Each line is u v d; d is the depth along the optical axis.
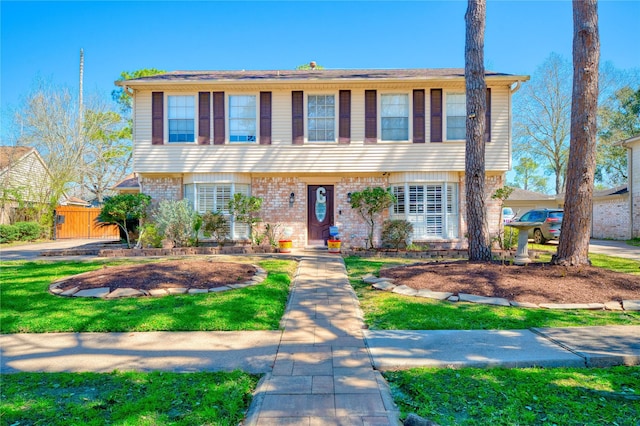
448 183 13.03
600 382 3.38
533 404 2.99
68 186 24.41
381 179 13.30
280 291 6.83
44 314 5.44
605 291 6.18
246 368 3.78
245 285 7.14
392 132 12.97
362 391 3.27
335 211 13.36
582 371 3.64
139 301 6.07
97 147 28.80
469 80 8.84
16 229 19.16
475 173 8.74
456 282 6.79
